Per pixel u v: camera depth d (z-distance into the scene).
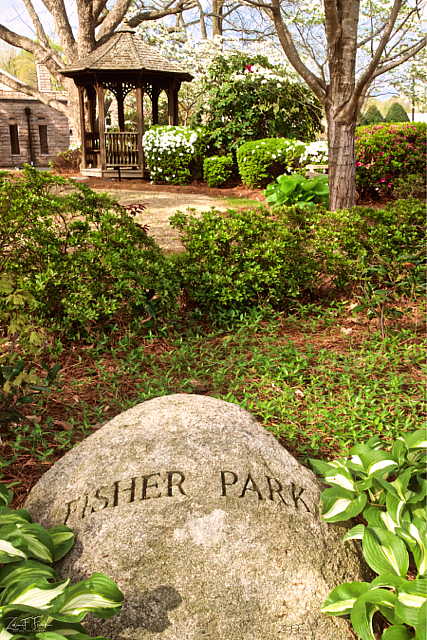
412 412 3.67
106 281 4.73
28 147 31.45
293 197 10.09
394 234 5.82
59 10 19.97
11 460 2.88
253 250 5.38
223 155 15.79
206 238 5.33
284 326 5.26
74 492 2.23
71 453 2.48
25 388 3.19
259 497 2.18
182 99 26.31
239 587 1.89
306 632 1.85
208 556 1.95
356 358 4.44
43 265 4.62
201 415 2.59
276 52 16.38
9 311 3.32
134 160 16.89
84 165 17.53
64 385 3.89
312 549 2.07
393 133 11.16
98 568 1.91
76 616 1.63
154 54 16.83
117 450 2.37
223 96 15.90
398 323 5.34
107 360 4.35
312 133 17.03
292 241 5.45
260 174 13.45
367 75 6.45
